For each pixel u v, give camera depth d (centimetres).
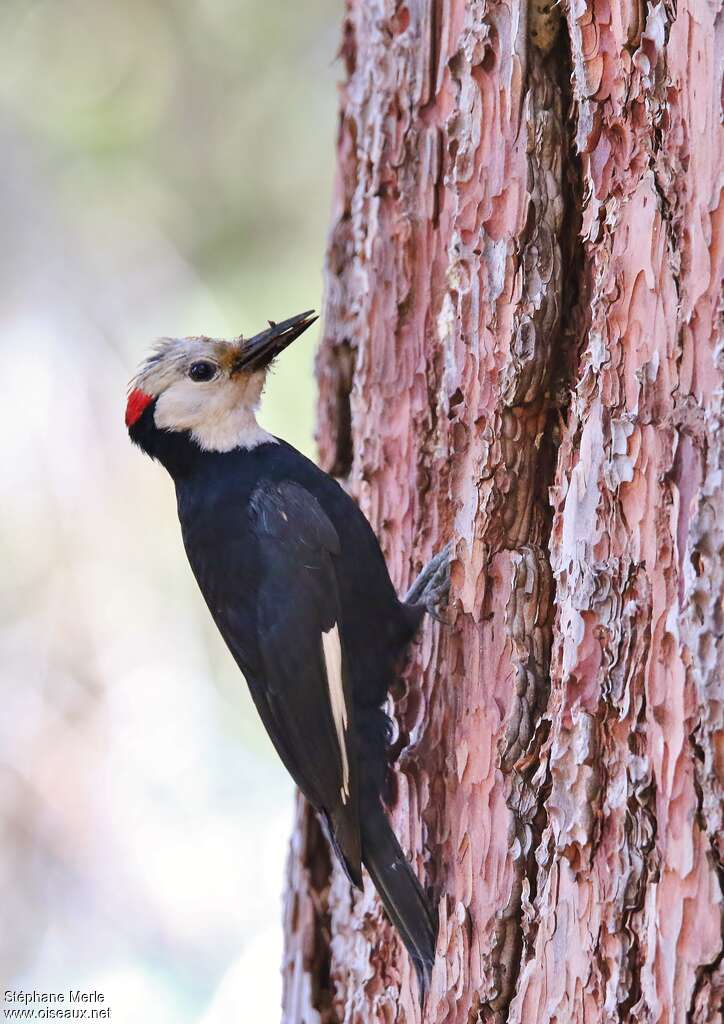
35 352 1767
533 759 793
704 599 650
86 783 1725
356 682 929
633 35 731
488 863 811
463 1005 809
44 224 1756
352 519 962
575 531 743
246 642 966
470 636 844
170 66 1742
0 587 1745
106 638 1762
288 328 1050
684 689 661
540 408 817
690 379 679
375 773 916
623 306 721
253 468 1011
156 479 1802
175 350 1053
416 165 926
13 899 1680
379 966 930
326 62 1745
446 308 887
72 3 1734
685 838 654
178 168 1755
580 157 796
